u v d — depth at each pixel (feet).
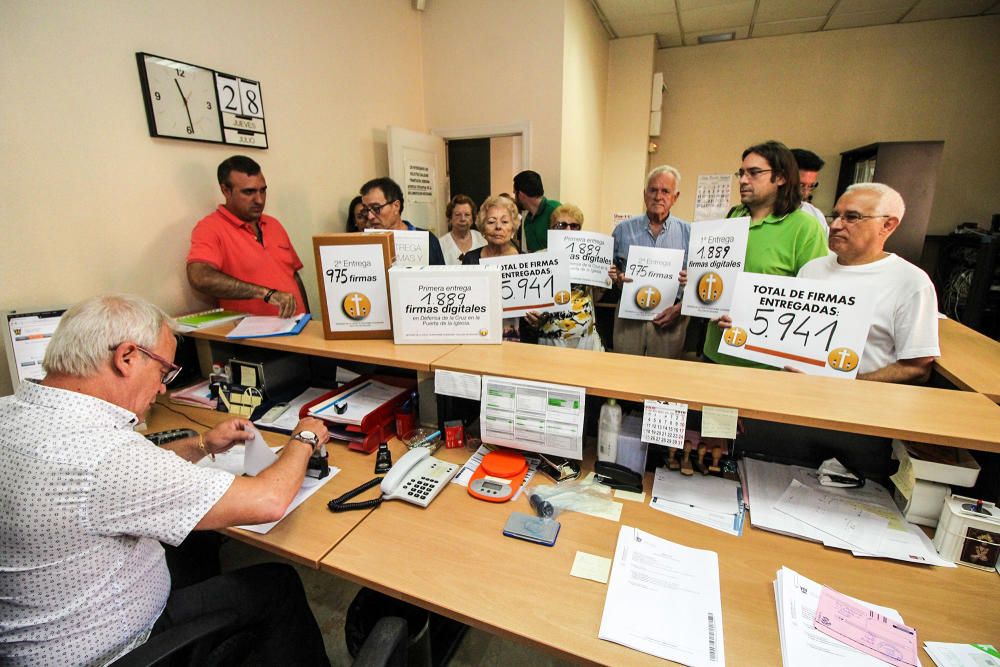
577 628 2.68
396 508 3.78
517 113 11.65
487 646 5.15
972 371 4.27
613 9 13.79
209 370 6.07
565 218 7.68
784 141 16.69
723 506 3.75
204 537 5.13
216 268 6.62
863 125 15.75
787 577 2.95
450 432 4.63
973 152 14.82
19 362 4.82
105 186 5.94
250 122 7.72
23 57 5.10
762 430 4.23
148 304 3.20
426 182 11.85
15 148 5.11
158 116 6.38
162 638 2.62
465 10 11.57
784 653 2.49
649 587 2.95
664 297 6.68
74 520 2.60
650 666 2.45
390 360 4.49
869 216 4.53
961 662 2.43
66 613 2.70
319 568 3.22
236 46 7.42
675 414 3.60
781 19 14.56
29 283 5.34
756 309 4.58
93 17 5.64
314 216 9.29
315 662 3.96
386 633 2.72
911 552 3.18
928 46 14.65
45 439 2.62
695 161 17.84
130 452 2.73
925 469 3.32
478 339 4.83
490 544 3.37
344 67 9.70
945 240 14.76
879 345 4.69
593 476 4.15
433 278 4.62
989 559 3.03
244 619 3.56
